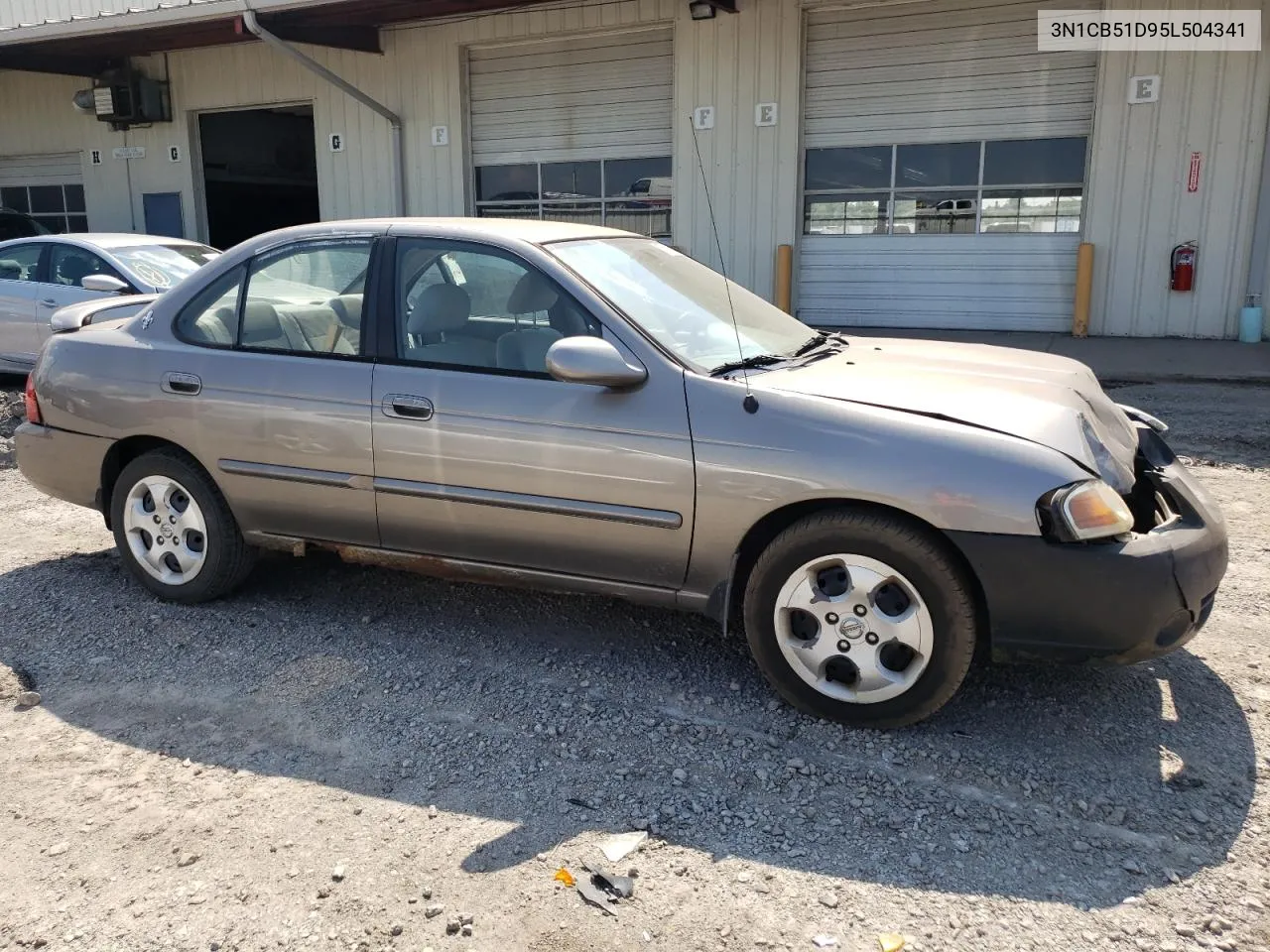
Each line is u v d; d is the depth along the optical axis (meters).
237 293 4.40
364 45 15.38
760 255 13.77
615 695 3.75
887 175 13.12
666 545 3.62
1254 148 11.35
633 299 3.90
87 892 2.72
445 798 3.13
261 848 2.90
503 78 15.16
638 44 14.16
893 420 3.34
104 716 3.67
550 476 3.72
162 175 18.27
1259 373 9.80
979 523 3.18
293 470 4.18
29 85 19.09
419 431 3.92
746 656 4.06
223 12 13.69
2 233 13.85
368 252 4.16
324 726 3.58
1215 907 2.62
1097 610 3.16
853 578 3.36
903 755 3.33
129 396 4.48
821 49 13.10
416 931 2.56
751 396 3.48
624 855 2.85
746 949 2.49
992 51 12.33
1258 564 5.02
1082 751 3.34
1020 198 12.55
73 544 5.52
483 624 4.40
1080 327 12.30
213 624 4.42
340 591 4.77
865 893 2.68
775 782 3.19
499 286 3.93
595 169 14.82
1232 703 3.64
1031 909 2.62
